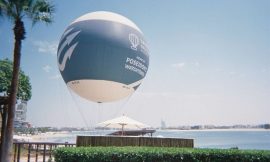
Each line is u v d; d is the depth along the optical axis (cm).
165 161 1193
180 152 1209
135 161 1175
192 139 1515
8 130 1645
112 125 2008
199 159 1217
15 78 1711
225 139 13150
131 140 1439
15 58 1730
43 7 1872
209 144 8712
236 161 1229
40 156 2628
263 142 9975
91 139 1389
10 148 1634
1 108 1853
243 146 7631
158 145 1469
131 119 2036
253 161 1234
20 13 1773
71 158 1157
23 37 1762
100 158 1159
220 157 1229
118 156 1167
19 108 14525
